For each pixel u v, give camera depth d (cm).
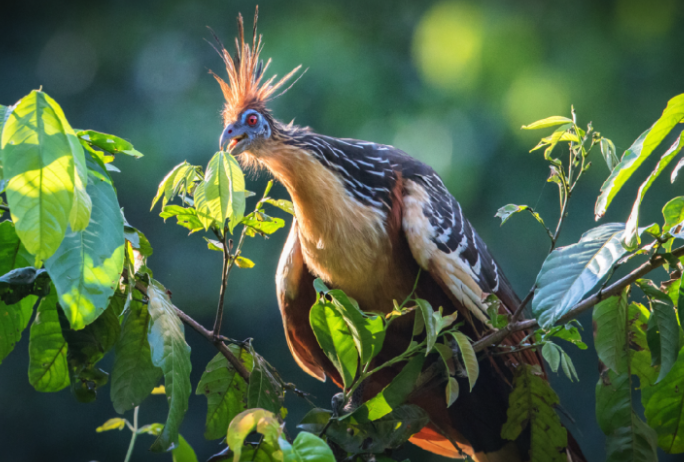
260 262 1314
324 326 397
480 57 1238
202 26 1415
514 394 479
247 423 318
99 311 300
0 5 1420
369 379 591
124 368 394
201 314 1344
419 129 1277
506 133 1250
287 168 580
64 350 411
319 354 629
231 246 421
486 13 1248
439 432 605
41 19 1445
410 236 567
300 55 1305
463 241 586
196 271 1309
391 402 400
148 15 1444
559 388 1297
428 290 585
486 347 475
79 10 1441
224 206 361
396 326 594
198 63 1399
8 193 275
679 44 1257
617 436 408
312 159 573
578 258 371
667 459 1335
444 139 1253
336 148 584
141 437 1398
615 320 405
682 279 378
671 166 1271
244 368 439
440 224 575
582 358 1285
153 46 1423
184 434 1336
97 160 333
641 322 415
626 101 1258
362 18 1373
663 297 386
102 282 304
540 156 1255
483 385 563
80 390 395
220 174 362
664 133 353
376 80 1319
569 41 1262
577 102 1234
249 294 1312
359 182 579
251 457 370
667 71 1259
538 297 365
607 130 1246
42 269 365
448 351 423
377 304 598
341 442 401
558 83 1229
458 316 573
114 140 365
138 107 1388
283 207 444
